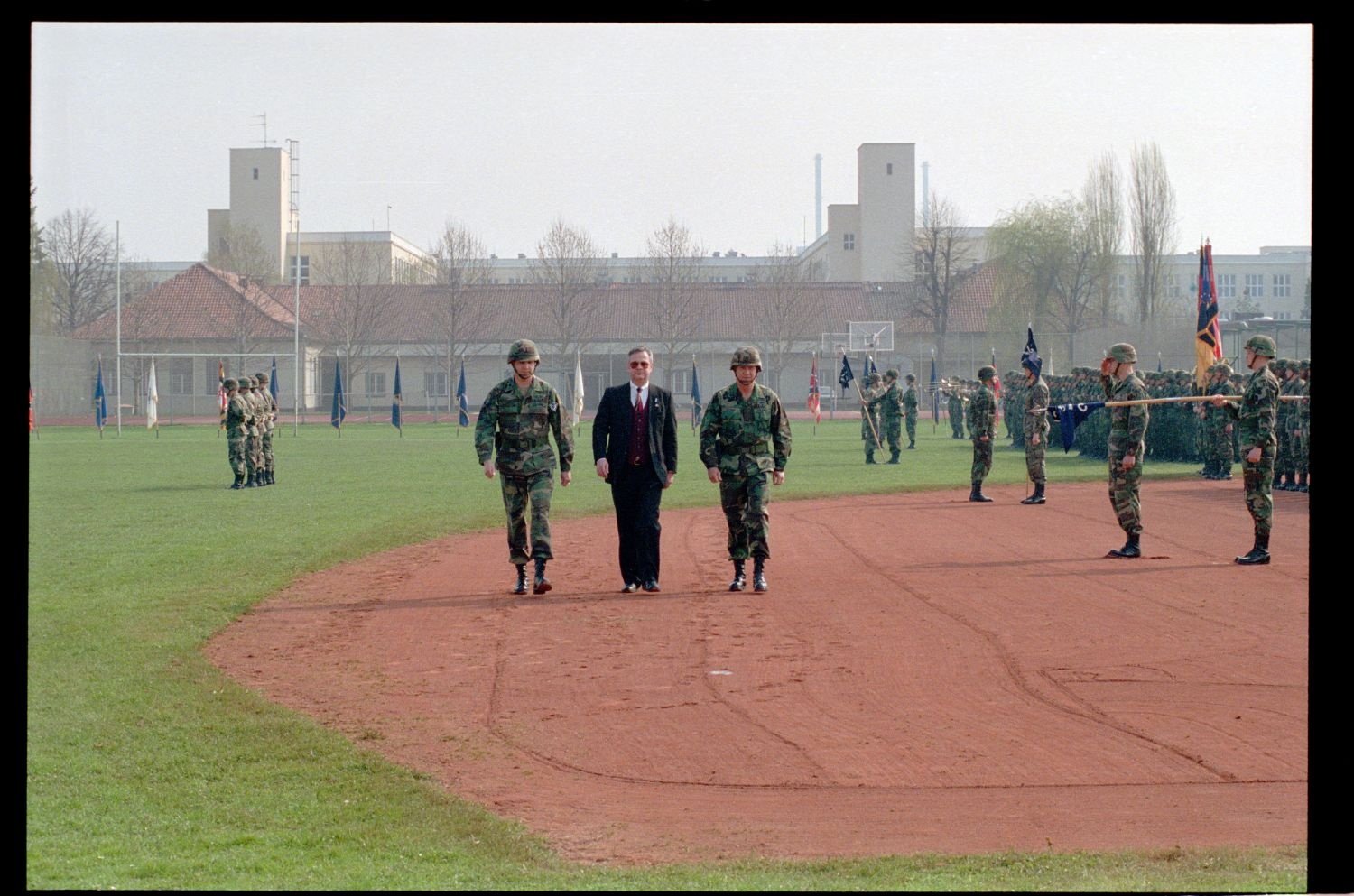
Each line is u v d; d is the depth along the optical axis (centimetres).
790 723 814
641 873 551
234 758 740
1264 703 847
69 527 1917
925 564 1509
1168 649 1017
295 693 905
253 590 1329
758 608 1223
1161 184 6116
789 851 591
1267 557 1474
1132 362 1527
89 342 6950
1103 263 6412
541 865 567
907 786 686
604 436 1326
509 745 770
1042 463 2253
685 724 814
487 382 8069
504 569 1514
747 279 9369
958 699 867
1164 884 534
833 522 1980
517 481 1322
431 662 1001
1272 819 630
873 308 8281
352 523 1970
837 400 8075
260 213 8294
